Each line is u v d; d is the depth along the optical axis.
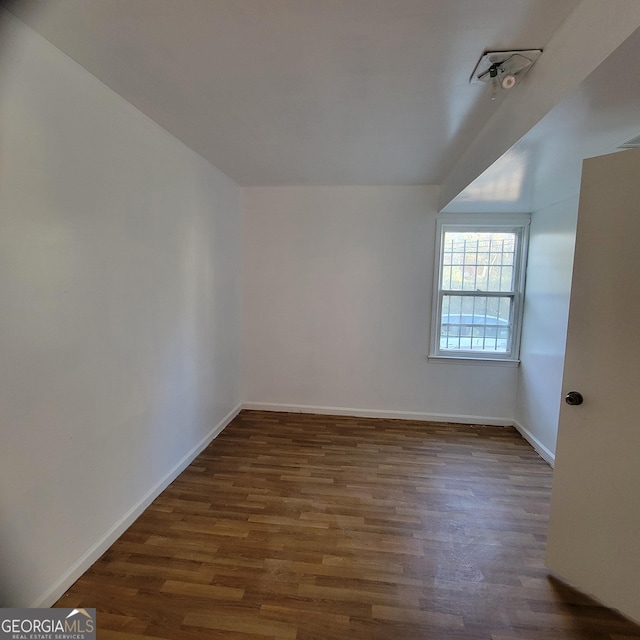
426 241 3.76
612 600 1.62
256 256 4.00
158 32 1.44
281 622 1.56
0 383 1.38
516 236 3.71
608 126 1.60
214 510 2.33
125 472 2.13
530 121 1.64
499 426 3.80
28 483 1.51
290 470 2.84
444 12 1.30
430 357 3.86
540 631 1.54
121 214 2.02
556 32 1.40
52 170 1.57
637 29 1.00
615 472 1.59
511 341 3.77
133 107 2.09
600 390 1.61
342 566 1.87
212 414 3.37
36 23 1.39
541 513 2.33
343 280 3.91
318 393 4.08
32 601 1.54
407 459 3.04
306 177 3.50
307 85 1.83
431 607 1.64
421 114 2.12
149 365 2.34
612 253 1.54
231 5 1.28
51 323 1.59
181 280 2.72
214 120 2.26
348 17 1.33
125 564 1.87
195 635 1.50
